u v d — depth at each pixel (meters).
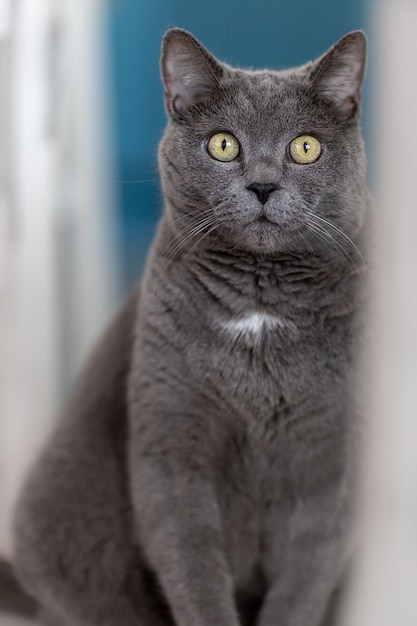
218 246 1.37
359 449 1.36
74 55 2.36
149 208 2.72
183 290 1.40
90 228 2.51
